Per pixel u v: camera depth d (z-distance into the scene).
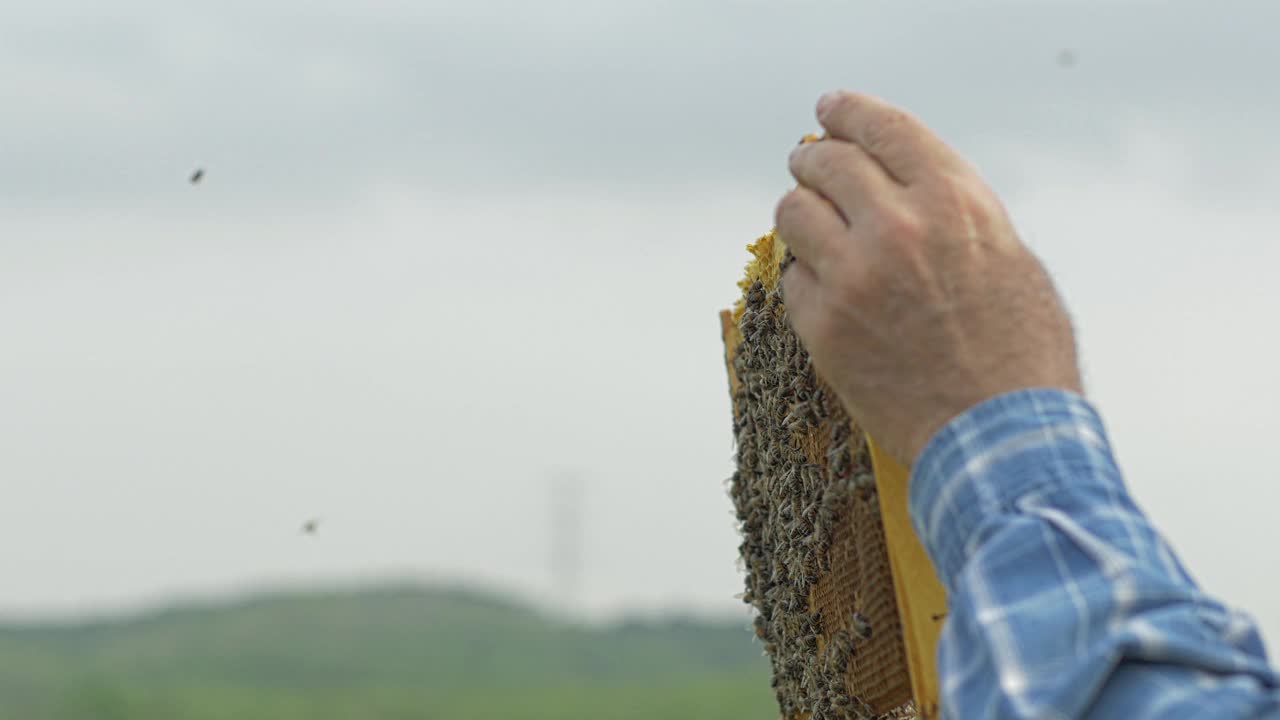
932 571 2.15
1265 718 1.46
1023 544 1.64
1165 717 1.46
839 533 2.66
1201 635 1.53
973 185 1.87
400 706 90.25
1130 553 1.62
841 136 1.97
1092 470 1.70
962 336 1.79
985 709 1.56
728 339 3.65
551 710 85.69
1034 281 1.84
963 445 1.75
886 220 1.82
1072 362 1.82
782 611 3.15
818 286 1.89
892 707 2.54
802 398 2.72
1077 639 1.55
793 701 3.29
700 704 86.25
